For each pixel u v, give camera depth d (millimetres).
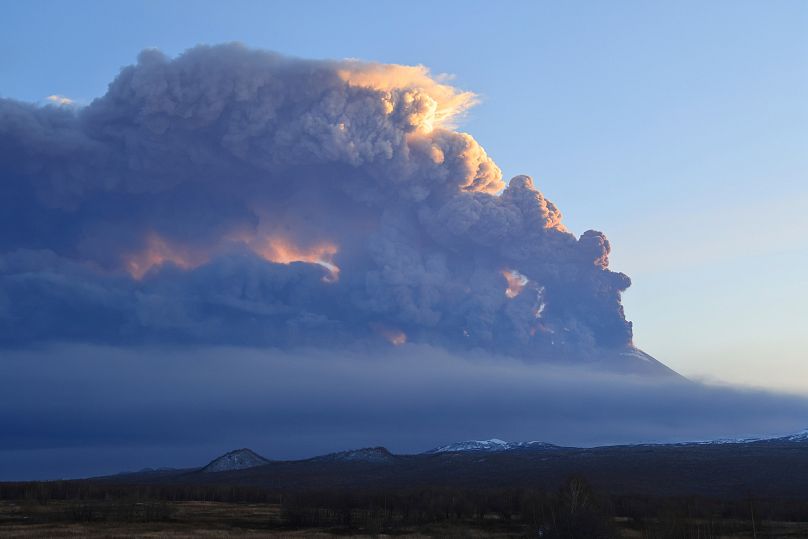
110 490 196000
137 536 104375
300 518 133750
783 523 127188
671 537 102625
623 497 141625
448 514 137250
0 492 183125
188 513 147500
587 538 93062
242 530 120375
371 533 117500
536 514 116500
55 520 129000
